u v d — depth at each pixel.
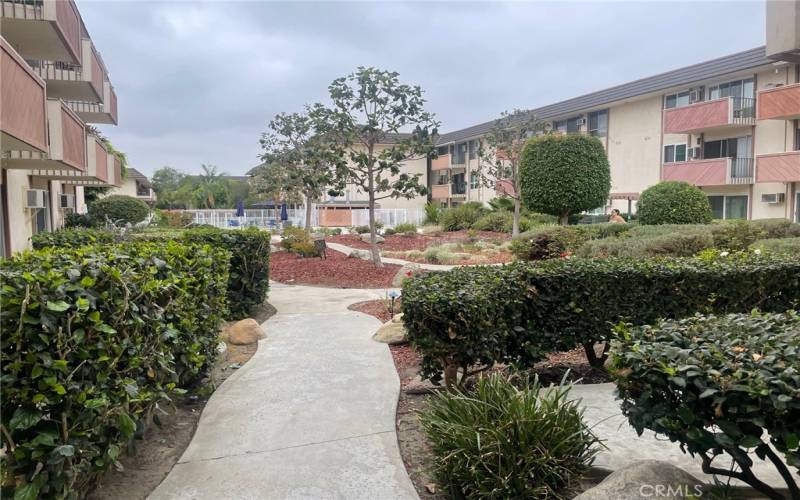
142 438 3.43
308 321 8.10
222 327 7.14
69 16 11.91
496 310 4.42
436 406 3.75
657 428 2.63
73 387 2.50
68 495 2.65
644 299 5.05
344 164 13.85
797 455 2.28
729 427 2.37
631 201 27.52
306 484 3.34
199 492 3.24
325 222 41.47
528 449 3.09
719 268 5.32
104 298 2.83
